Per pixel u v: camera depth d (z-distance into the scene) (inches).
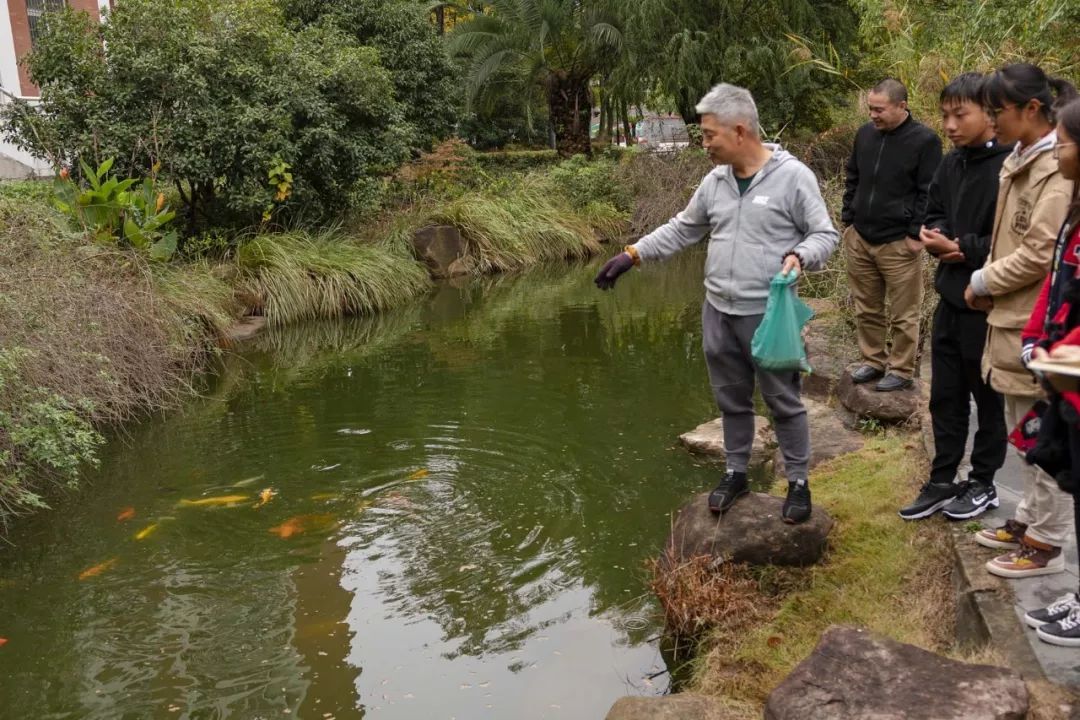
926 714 96.0
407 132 487.8
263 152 394.9
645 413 254.4
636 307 417.4
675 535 155.8
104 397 254.4
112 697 133.7
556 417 253.0
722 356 145.9
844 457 190.9
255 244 407.5
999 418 136.9
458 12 920.9
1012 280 113.3
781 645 129.8
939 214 141.2
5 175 556.1
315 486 208.7
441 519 189.6
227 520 192.2
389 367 317.1
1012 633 109.7
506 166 738.2
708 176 145.4
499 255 535.8
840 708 99.4
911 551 143.4
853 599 136.5
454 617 153.3
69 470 197.0
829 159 589.9
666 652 141.6
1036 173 113.8
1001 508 140.6
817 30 633.0
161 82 387.9
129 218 340.2
